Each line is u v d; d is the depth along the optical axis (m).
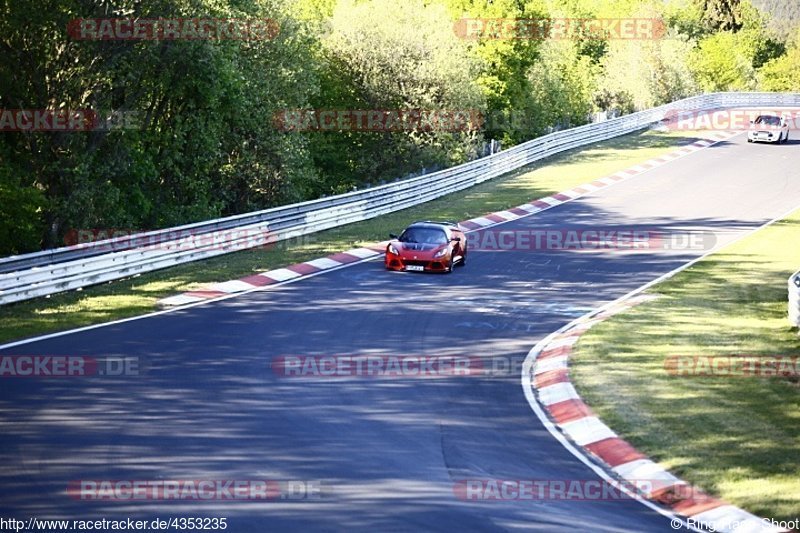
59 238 66.12
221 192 87.06
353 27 105.38
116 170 68.94
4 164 60.12
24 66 63.47
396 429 28.69
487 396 33.19
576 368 36.56
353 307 47.50
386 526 20.83
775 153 116.50
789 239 72.88
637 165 107.25
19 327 40.16
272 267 56.69
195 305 46.31
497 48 131.88
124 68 67.50
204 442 26.53
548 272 59.69
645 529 21.53
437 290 52.91
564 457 26.89
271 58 87.31
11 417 28.08
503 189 92.94
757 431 28.98
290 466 24.80
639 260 64.50
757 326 46.47
